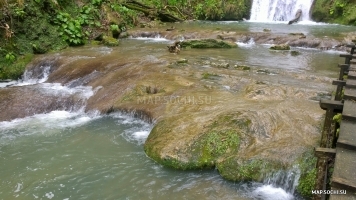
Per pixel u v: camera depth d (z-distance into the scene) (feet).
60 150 21.68
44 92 30.99
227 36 55.62
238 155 18.17
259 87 27.40
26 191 17.40
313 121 20.24
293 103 23.58
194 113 22.97
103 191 17.20
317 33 59.00
